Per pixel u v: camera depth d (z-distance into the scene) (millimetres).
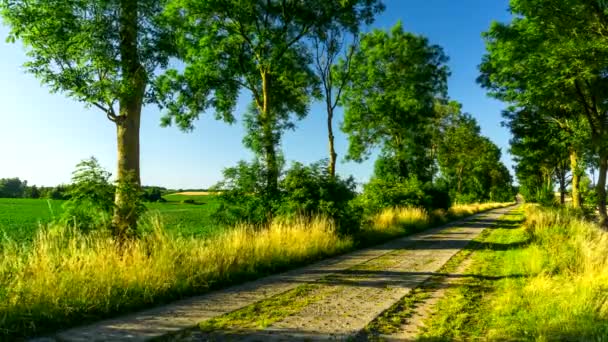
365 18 22547
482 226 26922
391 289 8398
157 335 5438
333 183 17156
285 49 20797
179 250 9133
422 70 32812
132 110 11672
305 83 23734
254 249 10953
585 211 28812
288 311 6695
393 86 32250
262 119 19422
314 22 21594
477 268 10914
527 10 18016
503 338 5430
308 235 13484
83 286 6648
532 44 18719
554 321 5836
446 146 53500
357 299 7555
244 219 16141
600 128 20672
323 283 9008
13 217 32281
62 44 10375
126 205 10094
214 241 10820
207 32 20641
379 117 32969
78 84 10641
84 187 9797
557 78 17500
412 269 10836
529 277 9219
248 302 7289
